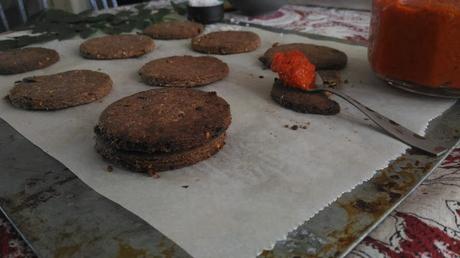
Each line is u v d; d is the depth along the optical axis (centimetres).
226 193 16
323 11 45
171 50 33
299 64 23
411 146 18
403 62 22
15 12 52
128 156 17
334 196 15
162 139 17
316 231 13
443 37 21
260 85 26
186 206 15
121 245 13
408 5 21
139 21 39
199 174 17
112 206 15
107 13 42
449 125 20
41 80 26
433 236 14
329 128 20
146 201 15
